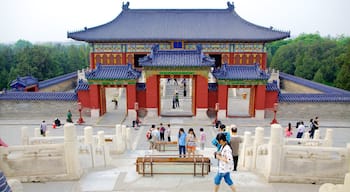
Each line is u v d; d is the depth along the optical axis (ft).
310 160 41.78
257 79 130.82
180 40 188.14
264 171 44.60
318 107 139.03
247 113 146.51
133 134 114.21
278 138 41.27
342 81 218.59
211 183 41.22
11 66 327.26
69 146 42.06
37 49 304.71
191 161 45.78
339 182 41.22
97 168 51.85
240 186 40.24
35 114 142.31
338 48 307.78
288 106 139.33
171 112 145.48
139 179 42.88
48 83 217.36
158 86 136.87
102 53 192.85
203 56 130.72
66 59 374.02
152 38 186.29
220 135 35.86
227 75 132.26
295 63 343.46
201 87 132.77
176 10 211.61
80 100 140.05
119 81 135.44
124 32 193.88
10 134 114.32
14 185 26.71
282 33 183.73
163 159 45.91
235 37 185.47
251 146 54.90
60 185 40.68
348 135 115.24
